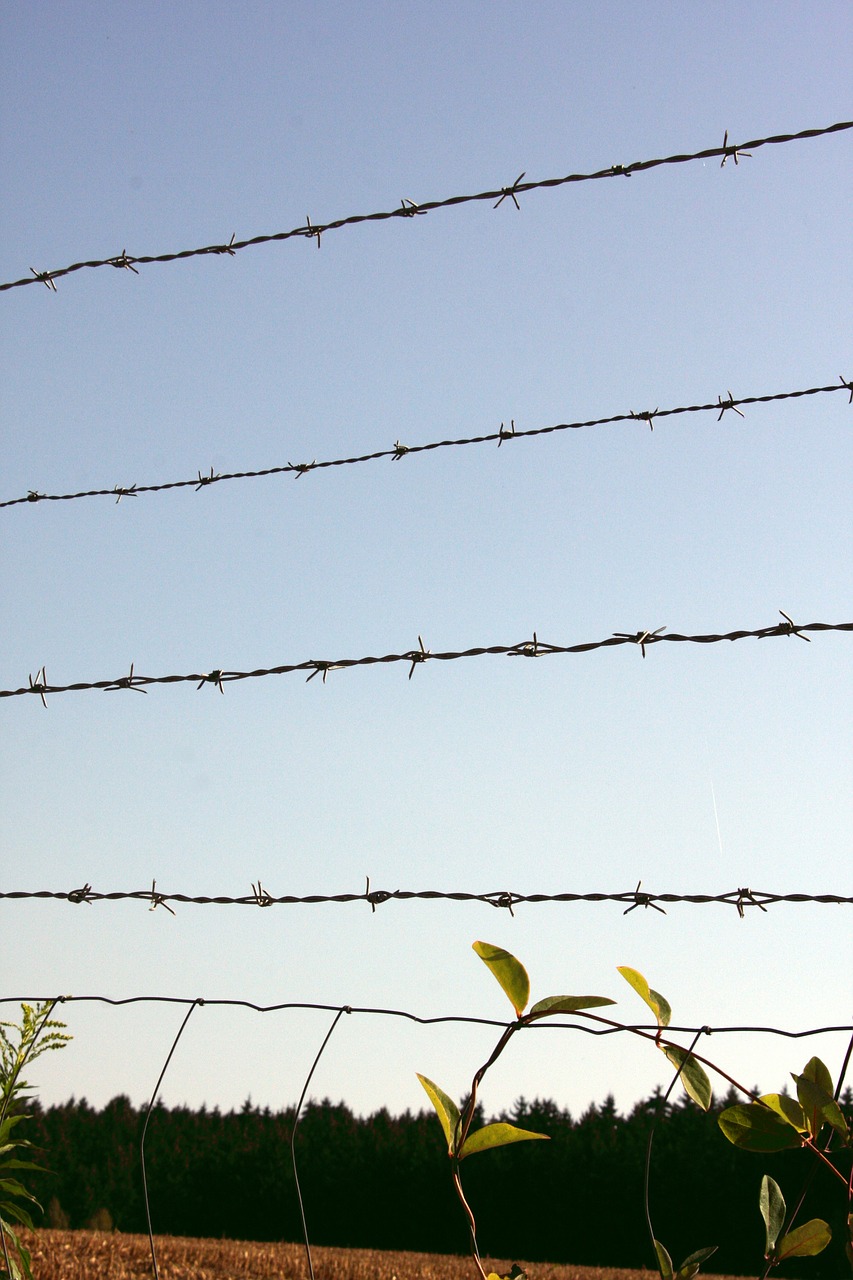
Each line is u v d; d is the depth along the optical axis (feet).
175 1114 86.28
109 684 9.64
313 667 9.44
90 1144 79.00
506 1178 75.41
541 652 8.90
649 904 7.53
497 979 5.83
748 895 7.33
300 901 8.31
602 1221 68.44
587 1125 72.90
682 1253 57.26
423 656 9.24
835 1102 5.49
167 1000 7.84
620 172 9.02
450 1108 5.83
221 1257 50.67
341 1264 53.62
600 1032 5.92
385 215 9.78
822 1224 5.46
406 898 8.09
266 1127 87.40
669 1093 5.99
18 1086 8.35
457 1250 76.18
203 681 9.62
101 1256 40.83
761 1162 54.54
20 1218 8.34
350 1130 85.40
